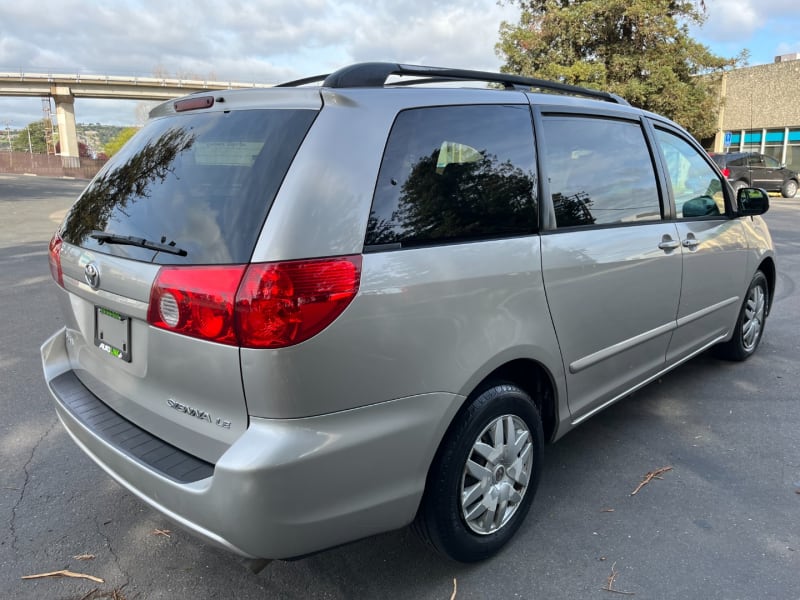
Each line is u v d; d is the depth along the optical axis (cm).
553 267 263
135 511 295
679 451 349
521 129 265
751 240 450
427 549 267
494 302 236
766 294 501
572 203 284
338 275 191
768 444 356
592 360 295
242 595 240
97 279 233
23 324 591
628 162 328
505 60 2530
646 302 329
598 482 318
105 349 244
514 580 247
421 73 247
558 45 2439
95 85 5962
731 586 241
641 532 276
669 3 2386
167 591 242
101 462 230
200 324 193
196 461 205
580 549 265
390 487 212
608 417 394
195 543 271
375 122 213
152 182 233
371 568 255
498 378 253
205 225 202
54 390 269
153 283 205
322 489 195
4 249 1059
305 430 191
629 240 312
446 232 226
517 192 256
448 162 233
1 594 239
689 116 2388
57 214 1700
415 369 211
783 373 464
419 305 210
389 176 212
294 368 185
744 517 286
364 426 201
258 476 183
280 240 186
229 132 222
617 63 2341
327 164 198
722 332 439
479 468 242
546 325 261
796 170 2566
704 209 398
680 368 477
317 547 200
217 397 197
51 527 282
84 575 251
